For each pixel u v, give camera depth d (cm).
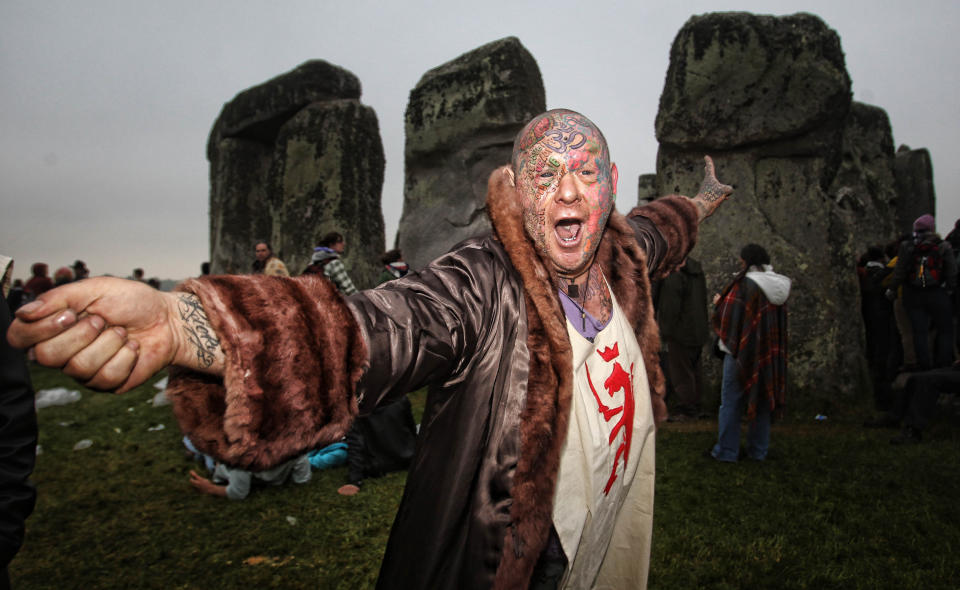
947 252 625
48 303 70
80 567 328
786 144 733
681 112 752
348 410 93
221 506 413
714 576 302
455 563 125
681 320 646
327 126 1064
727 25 734
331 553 339
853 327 716
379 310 107
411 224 911
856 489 418
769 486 427
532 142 138
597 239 141
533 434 124
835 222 732
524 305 129
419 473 129
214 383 88
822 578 300
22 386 147
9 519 140
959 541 339
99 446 565
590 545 148
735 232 739
